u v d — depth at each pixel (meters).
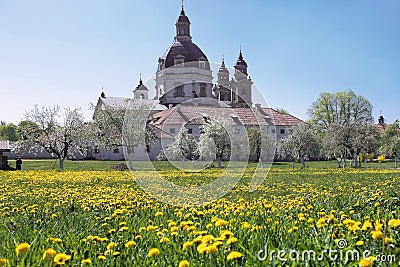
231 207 6.85
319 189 12.78
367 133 44.41
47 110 40.00
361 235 4.37
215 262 3.49
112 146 34.88
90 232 5.51
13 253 4.02
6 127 93.62
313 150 43.03
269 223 5.34
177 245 4.25
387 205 6.88
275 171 27.09
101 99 61.94
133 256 3.88
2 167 35.84
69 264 3.64
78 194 11.44
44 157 59.28
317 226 4.76
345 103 70.25
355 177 19.95
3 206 9.11
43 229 5.54
